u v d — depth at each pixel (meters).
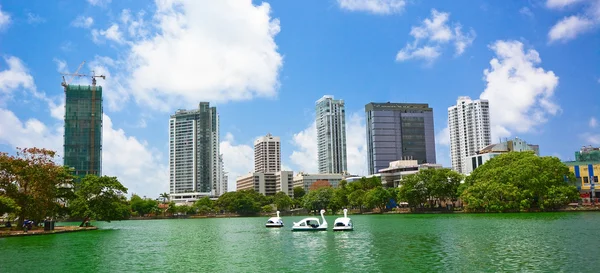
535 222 117.06
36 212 111.38
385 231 107.69
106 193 137.38
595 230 90.44
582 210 171.62
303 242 89.44
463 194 189.38
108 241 98.38
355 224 140.50
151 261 66.44
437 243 77.88
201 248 83.12
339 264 59.50
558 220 122.12
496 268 52.75
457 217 160.38
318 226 122.31
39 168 112.19
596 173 193.00
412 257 63.00
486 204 178.38
